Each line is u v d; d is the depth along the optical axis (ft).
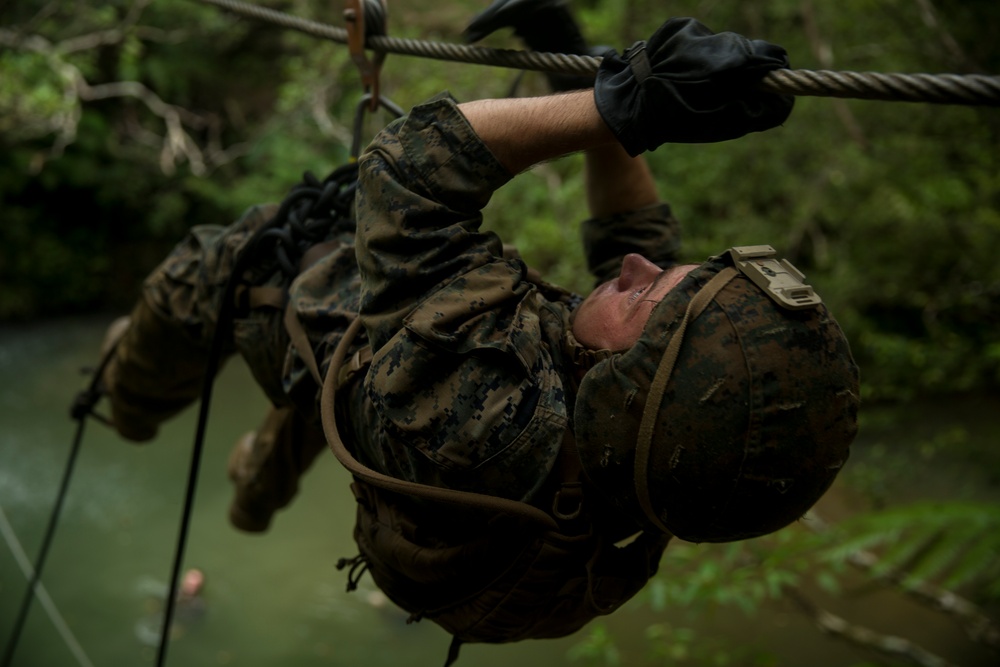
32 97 30.32
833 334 3.73
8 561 19.95
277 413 7.42
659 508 3.89
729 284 3.78
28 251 36.45
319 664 17.78
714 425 3.64
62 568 19.94
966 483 22.76
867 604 18.79
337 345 4.91
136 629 18.29
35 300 36.35
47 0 33.99
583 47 5.74
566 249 23.50
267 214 6.13
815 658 17.37
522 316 4.29
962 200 25.48
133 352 7.57
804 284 3.74
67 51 32.91
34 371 30.60
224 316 5.74
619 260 5.64
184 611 18.62
